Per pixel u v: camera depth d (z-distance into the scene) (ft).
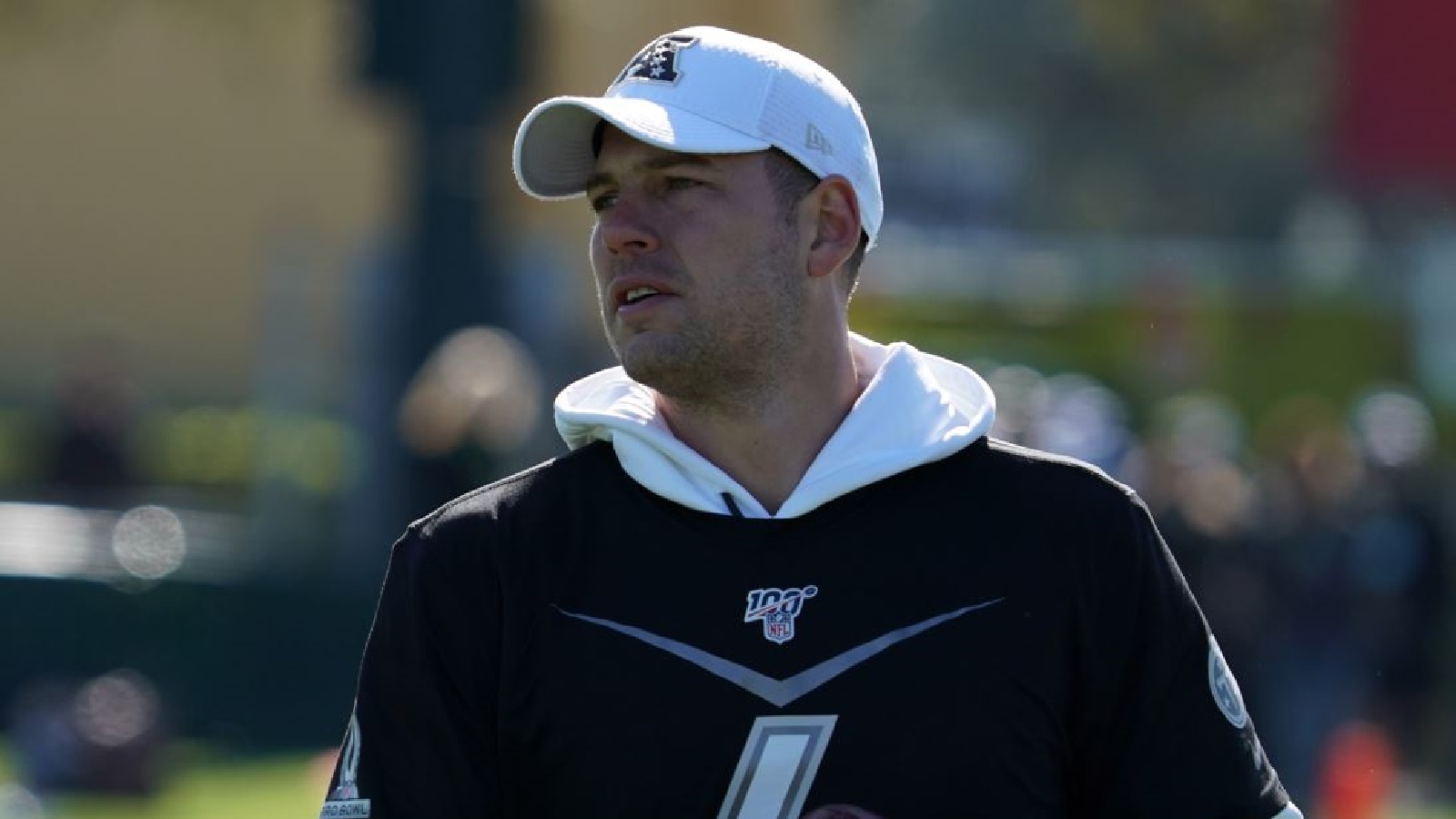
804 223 38.60
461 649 37.50
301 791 132.77
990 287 221.87
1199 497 135.95
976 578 37.14
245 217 296.10
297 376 196.95
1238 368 217.97
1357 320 217.97
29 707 148.15
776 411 38.70
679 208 38.14
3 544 152.15
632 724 36.45
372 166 292.81
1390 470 151.12
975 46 484.74
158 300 298.56
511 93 166.61
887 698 36.35
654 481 37.42
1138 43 449.48
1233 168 467.52
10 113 296.51
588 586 37.19
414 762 37.52
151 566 151.94
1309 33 426.10
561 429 39.45
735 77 38.17
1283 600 145.79
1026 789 36.96
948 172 343.05
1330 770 132.05
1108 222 472.85
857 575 36.99
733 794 36.17
